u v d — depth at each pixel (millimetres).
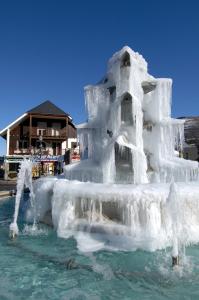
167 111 11648
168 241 7137
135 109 10789
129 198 7559
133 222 7488
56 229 8602
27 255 6664
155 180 11055
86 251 6891
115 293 4938
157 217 7391
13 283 5293
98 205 8031
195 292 4938
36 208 9992
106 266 6000
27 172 9922
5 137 46719
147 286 5160
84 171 11008
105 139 11484
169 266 5953
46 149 44656
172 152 11758
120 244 7199
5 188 25000
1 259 6441
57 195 8672
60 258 6473
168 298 4758
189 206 7738
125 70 11031
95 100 11984
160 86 11461
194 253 6664
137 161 10398
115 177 10555
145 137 11461
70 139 45969
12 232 8219
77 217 8352
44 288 5113
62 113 44906
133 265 6035
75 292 4969
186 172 11219
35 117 44188
